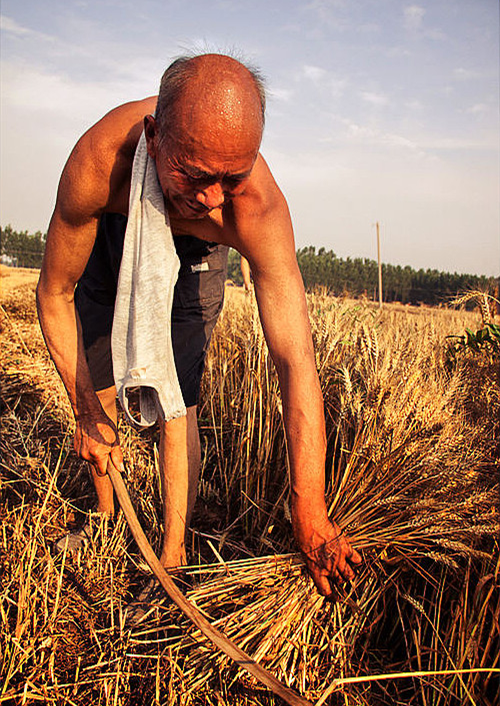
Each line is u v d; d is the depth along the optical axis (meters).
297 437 1.50
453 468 1.67
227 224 1.45
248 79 1.16
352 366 2.45
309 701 1.47
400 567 1.74
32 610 1.64
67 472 2.62
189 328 2.06
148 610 1.77
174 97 1.14
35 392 3.82
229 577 1.68
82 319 2.07
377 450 1.78
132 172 1.45
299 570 1.70
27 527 2.20
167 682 1.54
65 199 1.52
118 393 1.58
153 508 2.22
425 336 3.11
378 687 1.61
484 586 1.64
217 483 2.70
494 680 1.58
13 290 9.97
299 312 1.52
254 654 1.51
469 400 2.20
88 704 1.50
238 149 1.14
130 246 1.48
